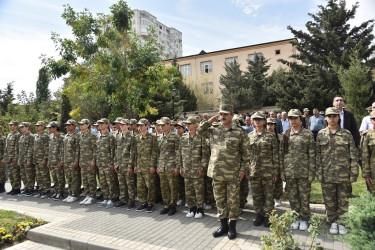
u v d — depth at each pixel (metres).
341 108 6.09
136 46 12.59
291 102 19.48
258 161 5.21
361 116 12.58
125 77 11.95
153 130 9.63
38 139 8.17
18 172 8.61
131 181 6.54
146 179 6.18
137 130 7.43
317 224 3.22
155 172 6.30
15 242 5.03
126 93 11.70
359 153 5.25
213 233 4.64
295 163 4.80
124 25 11.67
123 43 11.81
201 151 5.73
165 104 21.72
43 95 33.66
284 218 3.16
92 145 7.18
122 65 11.65
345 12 19.52
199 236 4.65
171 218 5.66
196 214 5.63
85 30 11.45
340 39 19.75
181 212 6.07
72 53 11.80
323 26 19.91
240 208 5.83
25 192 8.30
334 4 19.97
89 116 21.95
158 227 5.14
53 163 7.78
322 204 5.89
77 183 7.46
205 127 4.95
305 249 3.92
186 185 5.77
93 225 5.34
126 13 11.58
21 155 8.34
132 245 4.35
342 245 4.04
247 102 25.91
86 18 11.58
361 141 5.19
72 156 7.40
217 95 32.41
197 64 37.00
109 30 11.59
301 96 19.39
